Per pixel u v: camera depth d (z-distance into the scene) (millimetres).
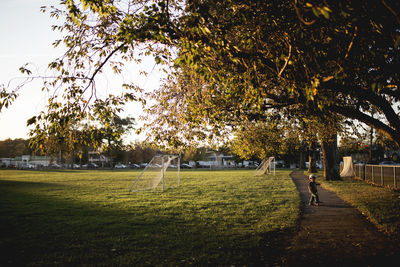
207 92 8594
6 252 6180
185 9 7016
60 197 14797
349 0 3777
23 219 9359
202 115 8742
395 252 5680
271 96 7387
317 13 2928
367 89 5703
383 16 3818
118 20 6637
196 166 85812
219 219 9359
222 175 35438
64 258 5812
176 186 20641
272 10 5438
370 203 11211
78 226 8453
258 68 6344
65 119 5711
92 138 6133
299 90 5742
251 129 11531
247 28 6250
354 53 4730
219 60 6648
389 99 9312
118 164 88688
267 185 20875
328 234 7242
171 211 10727
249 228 8086
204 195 15383
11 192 17109
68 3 5535
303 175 34094
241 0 5742
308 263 5234
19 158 107625
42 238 7215
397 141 6953
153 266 5324
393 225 7676
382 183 18047
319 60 5266
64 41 6840
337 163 24062
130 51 7848
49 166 83562
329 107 6961
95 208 11445
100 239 7109
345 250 5898
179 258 5727
